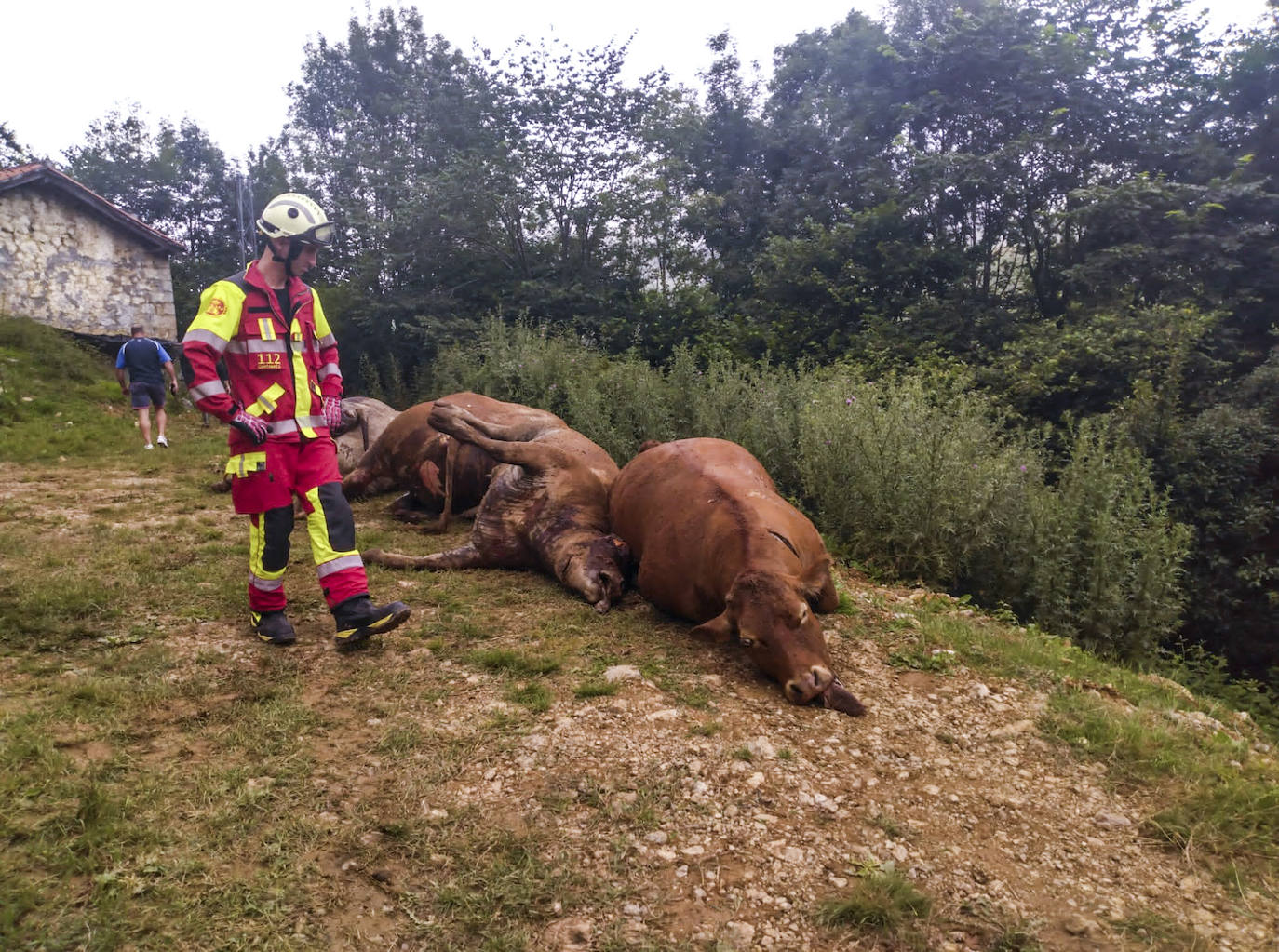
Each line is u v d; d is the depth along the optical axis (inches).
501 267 810.8
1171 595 299.4
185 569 208.8
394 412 360.8
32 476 343.3
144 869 99.6
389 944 91.8
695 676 158.1
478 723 137.4
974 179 600.1
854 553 275.3
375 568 222.2
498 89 829.8
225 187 1334.9
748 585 153.2
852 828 114.7
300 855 104.3
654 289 786.2
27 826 105.0
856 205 737.6
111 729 130.2
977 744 141.1
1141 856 113.8
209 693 145.0
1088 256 563.8
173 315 770.8
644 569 188.2
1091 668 191.6
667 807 116.6
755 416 346.0
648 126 805.2
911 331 610.5
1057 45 630.5
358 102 1273.4
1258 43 593.9
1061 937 97.3
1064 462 426.9
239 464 160.7
